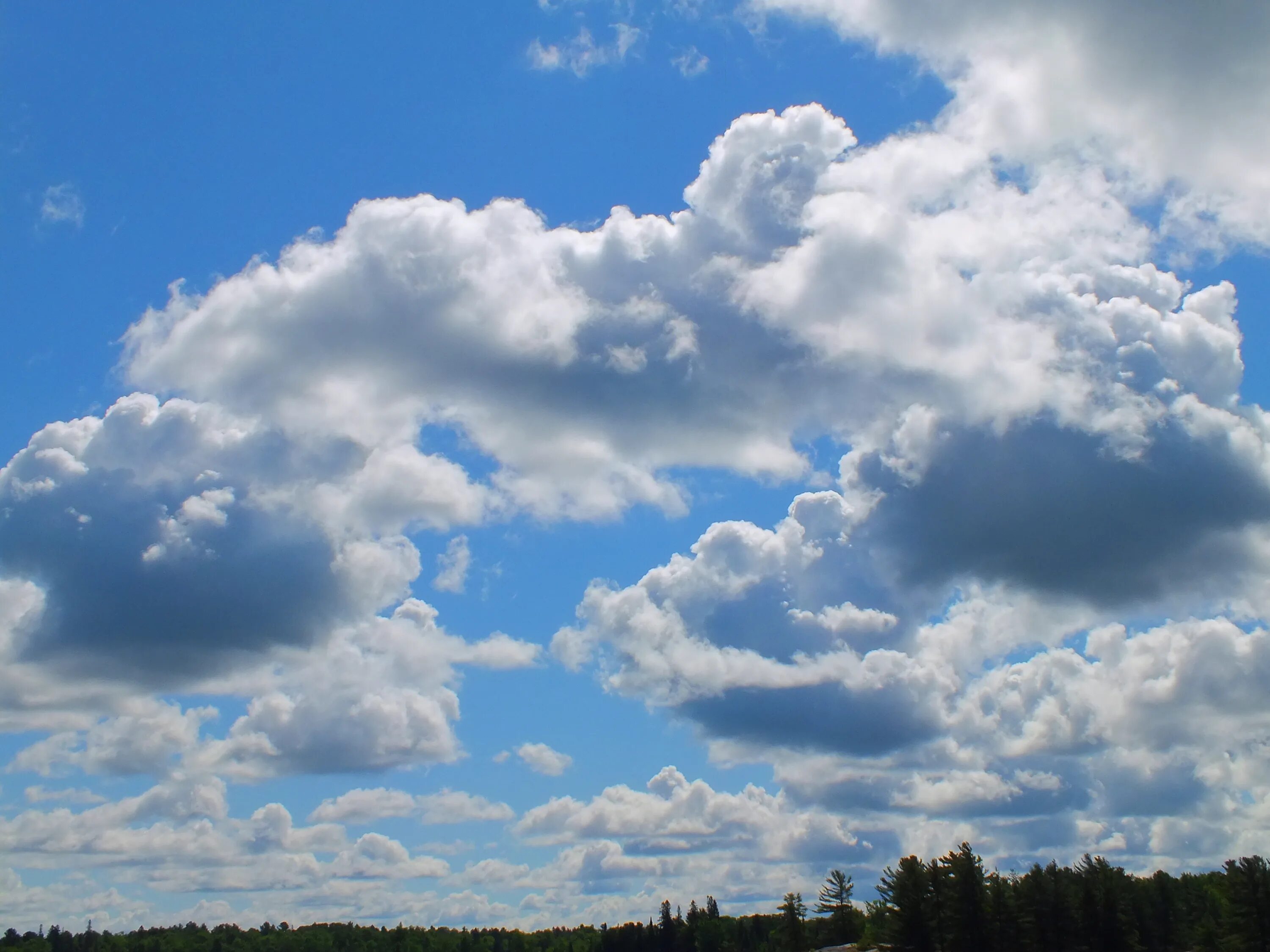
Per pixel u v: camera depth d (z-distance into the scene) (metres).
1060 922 130.62
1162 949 146.12
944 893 132.12
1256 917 115.31
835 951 169.50
